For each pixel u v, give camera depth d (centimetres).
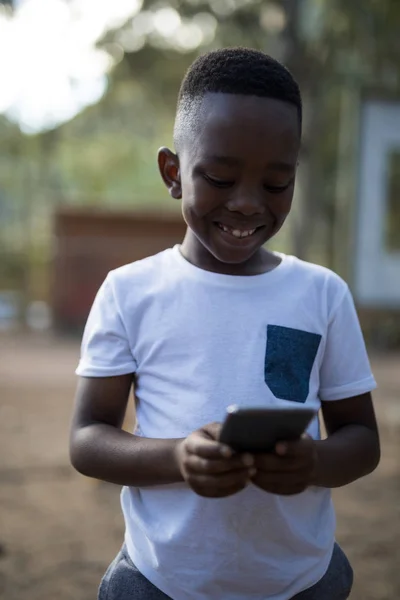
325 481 174
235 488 147
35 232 2172
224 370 179
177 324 183
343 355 190
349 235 810
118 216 1461
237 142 167
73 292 1489
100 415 184
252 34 1300
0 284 1997
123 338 186
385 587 363
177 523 176
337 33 1217
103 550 412
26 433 699
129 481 171
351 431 185
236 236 175
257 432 141
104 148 2945
